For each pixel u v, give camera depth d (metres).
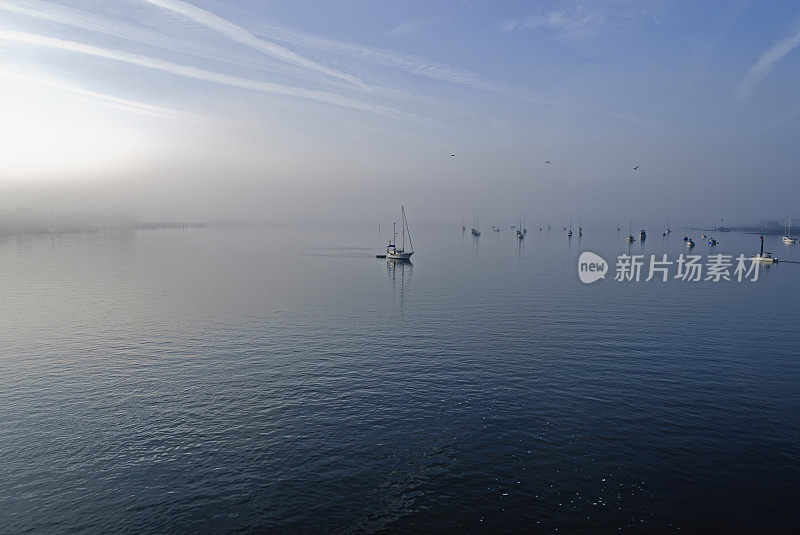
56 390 45.12
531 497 28.56
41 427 37.62
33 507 28.09
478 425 37.31
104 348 58.94
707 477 30.28
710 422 37.53
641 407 40.34
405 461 32.44
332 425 37.53
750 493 28.61
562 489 29.28
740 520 26.38
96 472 31.47
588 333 65.12
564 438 35.25
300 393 43.84
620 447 33.94
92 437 35.97
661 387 44.72
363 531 25.91
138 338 63.66
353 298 95.31
